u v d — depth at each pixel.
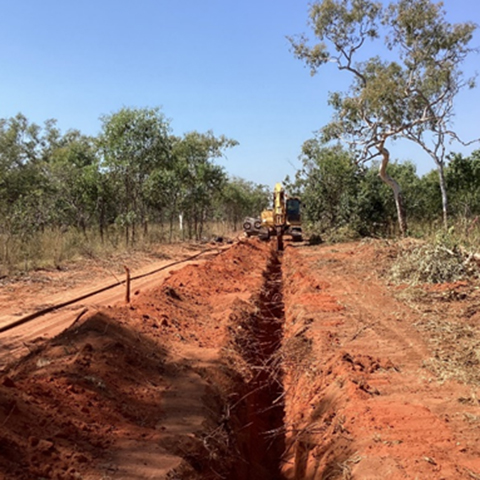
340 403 6.09
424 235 19.94
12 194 24.16
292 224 26.92
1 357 7.42
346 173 28.36
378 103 21.78
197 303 11.04
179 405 5.95
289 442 6.55
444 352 7.57
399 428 5.19
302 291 12.54
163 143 21.94
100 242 20.41
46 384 5.21
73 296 11.69
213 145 31.23
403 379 6.64
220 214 47.78
